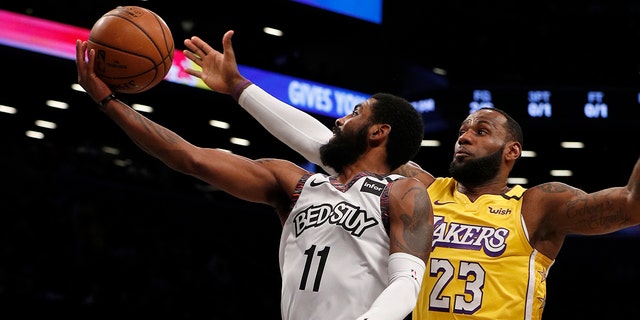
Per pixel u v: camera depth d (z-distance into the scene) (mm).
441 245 3740
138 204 13984
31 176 12844
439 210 3859
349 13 14117
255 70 13305
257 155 15336
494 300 3596
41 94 12320
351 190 2936
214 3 13039
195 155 3049
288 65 13664
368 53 14906
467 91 14914
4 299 10188
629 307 15367
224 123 13555
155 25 3246
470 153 3920
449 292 3652
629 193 3367
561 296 16016
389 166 3154
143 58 3166
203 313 12867
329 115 13875
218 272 13859
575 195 3645
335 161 3145
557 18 15578
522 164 16172
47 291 11422
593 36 15273
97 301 11664
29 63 11141
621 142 14914
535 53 15203
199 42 3691
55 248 12070
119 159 14766
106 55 3125
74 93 12453
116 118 3072
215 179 3066
